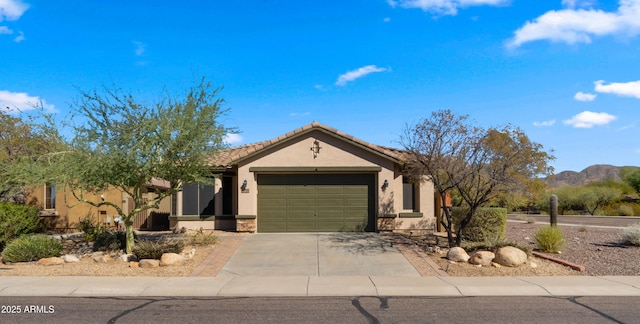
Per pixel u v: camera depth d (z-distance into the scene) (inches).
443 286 456.1
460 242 644.7
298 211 807.1
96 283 470.3
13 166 639.1
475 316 348.8
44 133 604.1
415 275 520.7
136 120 590.6
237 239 729.6
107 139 580.1
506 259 550.3
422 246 676.1
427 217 816.9
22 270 536.4
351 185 813.2
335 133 794.8
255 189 800.9
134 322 333.4
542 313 357.7
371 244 689.6
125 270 536.7
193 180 637.3
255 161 799.7
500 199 859.4
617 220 1231.5
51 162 604.1
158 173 609.0
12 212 738.8
